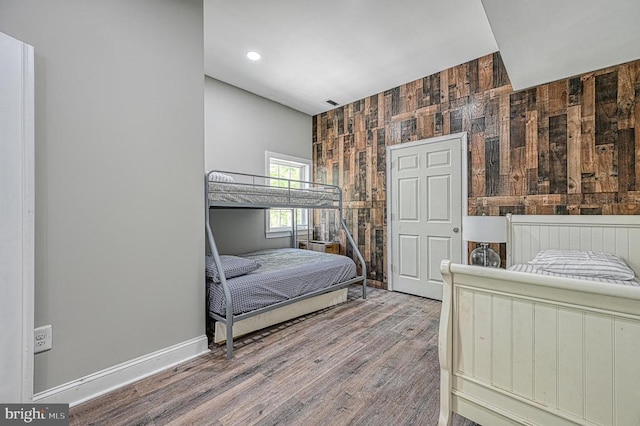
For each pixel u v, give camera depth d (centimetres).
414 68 331
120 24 174
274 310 260
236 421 146
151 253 189
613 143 240
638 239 221
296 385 177
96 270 166
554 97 267
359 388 174
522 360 114
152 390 171
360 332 254
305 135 481
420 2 223
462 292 129
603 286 94
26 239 135
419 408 157
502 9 166
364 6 227
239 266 248
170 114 198
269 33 264
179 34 203
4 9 137
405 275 375
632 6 162
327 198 359
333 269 316
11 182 130
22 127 134
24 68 135
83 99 160
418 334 250
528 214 280
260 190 287
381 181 398
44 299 148
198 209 215
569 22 177
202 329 217
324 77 355
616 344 96
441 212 340
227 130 378
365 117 417
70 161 156
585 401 101
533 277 107
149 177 188
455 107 327
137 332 183
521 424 113
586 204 252
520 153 285
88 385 162
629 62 231
